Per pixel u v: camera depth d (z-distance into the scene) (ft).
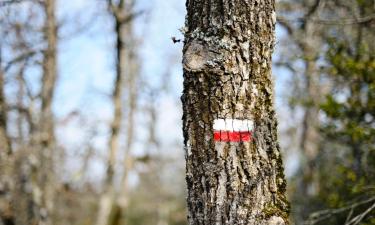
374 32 11.76
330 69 11.02
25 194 17.06
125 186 23.58
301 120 20.48
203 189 5.32
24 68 17.99
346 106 10.80
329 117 10.94
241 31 5.40
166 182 43.37
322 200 12.41
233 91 5.34
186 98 5.47
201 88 5.38
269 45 5.53
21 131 17.89
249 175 5.28
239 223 5.22
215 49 5.37
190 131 5.42
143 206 43.65
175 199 44.27
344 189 11.44
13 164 16.84
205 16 5.49
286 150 19.48
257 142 5.35
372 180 11.14
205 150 5.33
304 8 14.37
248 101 5.36
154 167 31.65
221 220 5.24
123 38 20.58
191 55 5.42
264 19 5.50
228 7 5.42
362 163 11.25
